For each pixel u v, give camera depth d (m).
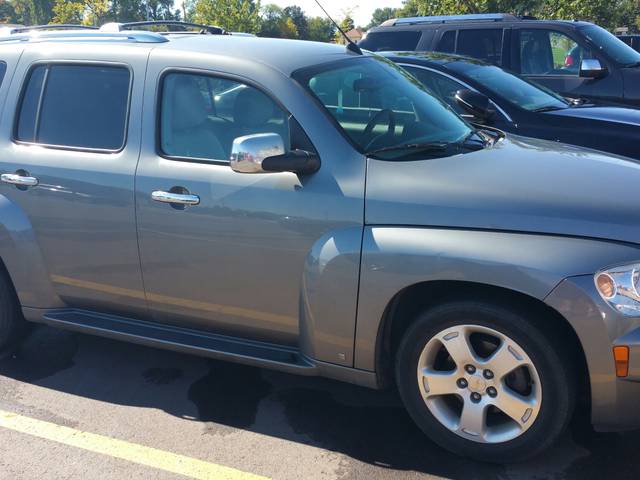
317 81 3.40
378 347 3.07
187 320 3.62
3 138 3.94
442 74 6.29
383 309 2.97
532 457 2.94
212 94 3.46
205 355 3.55
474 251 2.76
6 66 4.03
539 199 2.81
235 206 3.26
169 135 3.52
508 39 8.45
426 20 9.20
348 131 3.23
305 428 3.36
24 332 4.26
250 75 3.38
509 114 5.92
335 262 3.02
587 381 2.76
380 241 2.93
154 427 3.40
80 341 4.45
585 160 3.35
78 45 3.87
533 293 2.66
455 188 2.92
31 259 3.88
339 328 3.09
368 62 3.94
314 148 3.17
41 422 3.48
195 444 3.24
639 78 7.56
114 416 3.52
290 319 3.29
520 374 2.85
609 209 2.74
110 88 3.71
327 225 3.06
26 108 3.92
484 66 6.57
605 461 3.00
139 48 3.69
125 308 3.79
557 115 5.77
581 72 7.82
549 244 2.69
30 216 3.83
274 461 3.09
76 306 3.98
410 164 3.10
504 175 3.02
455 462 3.04
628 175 3.12
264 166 3.02
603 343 2.61
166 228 3.45
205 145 3.43
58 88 3.85
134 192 3.51
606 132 5.52
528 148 3.60
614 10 18.19
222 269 3.37
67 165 3.70
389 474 2.97
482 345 2.92
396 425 3.36
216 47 3.60
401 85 3.92
